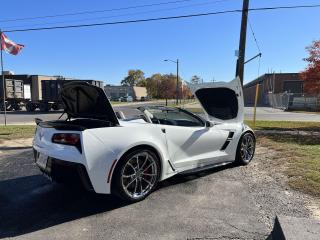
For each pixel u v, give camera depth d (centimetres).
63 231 373
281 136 1141
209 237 358
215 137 602
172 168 523
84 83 457
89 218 409
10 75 4522
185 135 541
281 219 356
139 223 394
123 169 443
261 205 450
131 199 454
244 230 375
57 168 438
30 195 494
